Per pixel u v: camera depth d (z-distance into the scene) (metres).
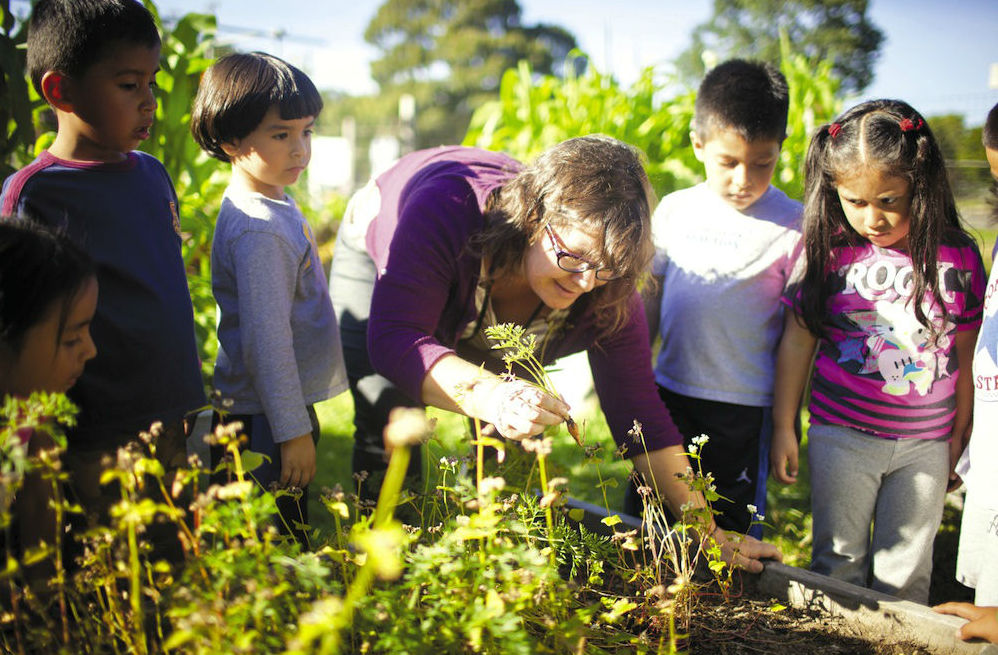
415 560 1.36
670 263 2.60
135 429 1.75
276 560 1.21
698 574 1.92
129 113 1.74
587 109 4.89
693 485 1.69
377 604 1.29
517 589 1.37
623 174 1.69
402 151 31.88
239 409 2.13
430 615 1.29
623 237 1.61
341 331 2.56
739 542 1.81
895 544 2.15
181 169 3.14
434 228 1.85
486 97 53.97
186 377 1.86
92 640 1.29
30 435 1.42
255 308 2.03
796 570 1.84
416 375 1.75
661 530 1.83
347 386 2.37
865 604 1.72
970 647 1.59
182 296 1.88
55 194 1.68
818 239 2.21
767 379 2.46
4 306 1.35
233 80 2.10
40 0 1.72
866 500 2.18
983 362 1.83
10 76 2.36
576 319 2.00
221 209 2.18
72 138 1.76
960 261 2.10
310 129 2.22
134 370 1.74
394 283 1.85
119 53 1.69
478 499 1.38
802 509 3.34
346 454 4.06
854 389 2.17
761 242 2.47
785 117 2.45
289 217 2.19
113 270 1.72
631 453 2.08
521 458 1.94
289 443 2.03
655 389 2.11
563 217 1.65
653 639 1.66
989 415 1.81
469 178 1.98
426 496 1.90
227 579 1.18
